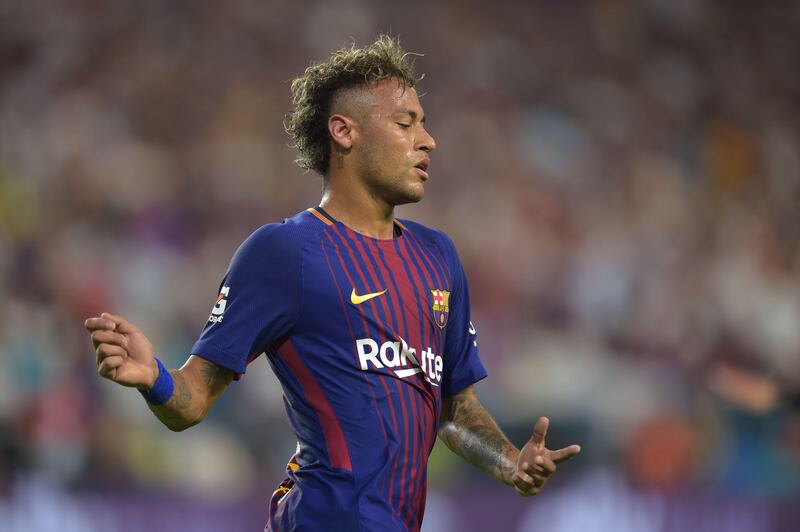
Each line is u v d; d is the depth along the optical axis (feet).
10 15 155.63
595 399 113.60
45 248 121.19
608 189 162.81
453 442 37.52
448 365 37.86
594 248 147.02
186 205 138.21
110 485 86.17
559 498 92.32
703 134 180.55
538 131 169.07
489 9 182.60
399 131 35.55
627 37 189.06
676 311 135.64
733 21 198.39
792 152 185.78
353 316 33.86
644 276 139.74
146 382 30.78
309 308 33.81
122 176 136.98
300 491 33.60
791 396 61.21
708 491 101.45
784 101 194.39
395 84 36.01
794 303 144.05
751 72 194.49
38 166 135.95
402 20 175.01
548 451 32.53
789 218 163.53
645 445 107.24
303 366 34.01
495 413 110.01
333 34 168.14
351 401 33.45
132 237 130.00
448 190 153.07
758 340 136.77
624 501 94.32
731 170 178.19
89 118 144.66
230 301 34.19
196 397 32.89
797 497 95.91
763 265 151.84
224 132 151.74
